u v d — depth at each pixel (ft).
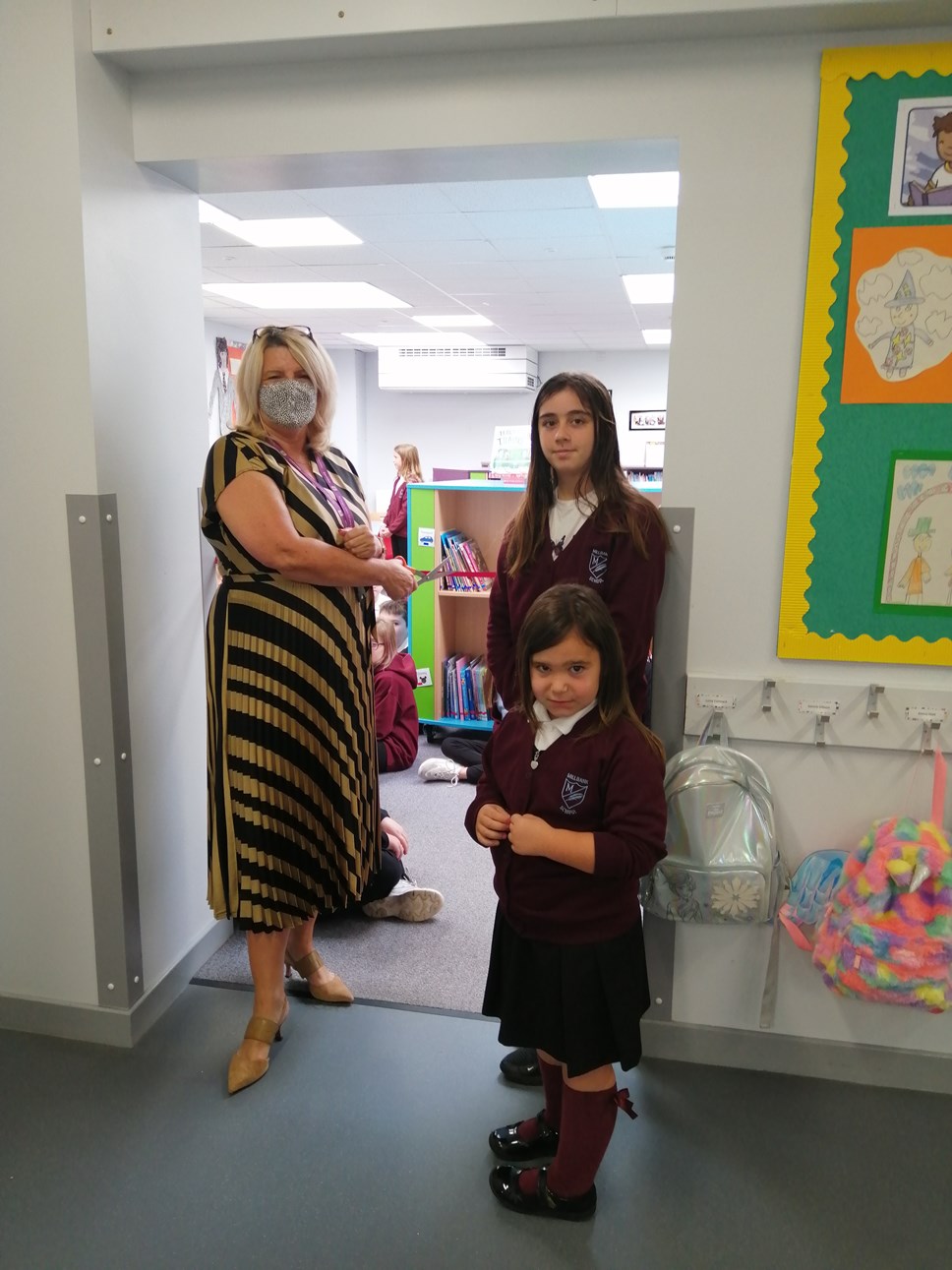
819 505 5.40
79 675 6.00
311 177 6.30
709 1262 4.58
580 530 5.23
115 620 5.99
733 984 6.04
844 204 5.08
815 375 5.27
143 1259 4.56
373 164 5.94
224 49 5.39
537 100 5.38
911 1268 4.57
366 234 16.79
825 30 4.97
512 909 4.59
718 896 5.31
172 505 6.68
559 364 37.96
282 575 5.49
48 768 6.19
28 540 5.92
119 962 6.30
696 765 5.41
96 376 5.67
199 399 7.00
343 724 5.78
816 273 5.16
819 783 5.73
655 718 5.83
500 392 37.40
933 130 4.93
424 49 5.36
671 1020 6.17
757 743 5.75
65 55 5.31
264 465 5.42
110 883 6.21
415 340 34.35
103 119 5.61
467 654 14.74
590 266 19.58
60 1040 6.44
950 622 5.39
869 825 5.72
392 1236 4.72
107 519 5.85
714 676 5.70
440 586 13.69
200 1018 6.68
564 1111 4.64
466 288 22.71
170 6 5.31
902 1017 5.89
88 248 5.51
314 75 5.61
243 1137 5.43
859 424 5.28
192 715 7.13
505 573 5.73
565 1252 4.62
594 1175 4.77
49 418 5.73
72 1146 5.35
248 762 5.55
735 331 5.37
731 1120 5.62
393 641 11.87
